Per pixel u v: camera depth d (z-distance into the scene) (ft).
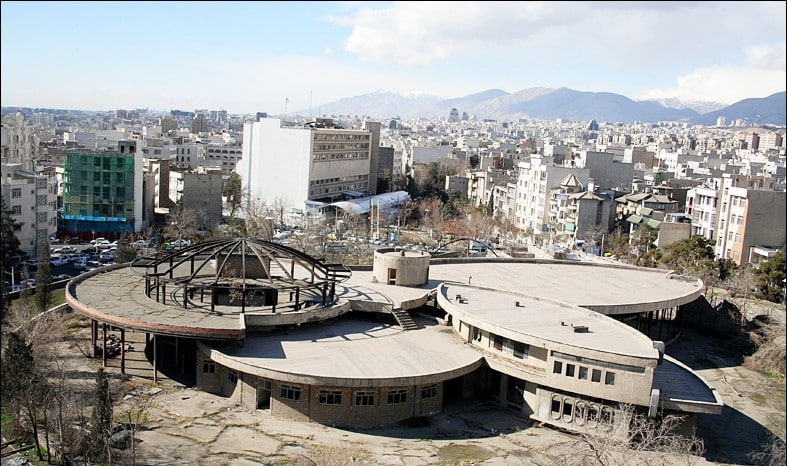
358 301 263.29
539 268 364.17
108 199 538.06
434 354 230.27
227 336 219.41
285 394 207.51
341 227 561.02
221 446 186.70
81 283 275.59
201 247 257.96
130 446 179.63
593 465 161.58
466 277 331.36
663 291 316.60
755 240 435.12
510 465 183.42
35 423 180.34
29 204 444.14
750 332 311.47
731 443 213.87
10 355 191.21
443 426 209.97
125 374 234.17
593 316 244.22
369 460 181.88
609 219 580.30
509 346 225.97
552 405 210.59
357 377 203.00
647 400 195.42
